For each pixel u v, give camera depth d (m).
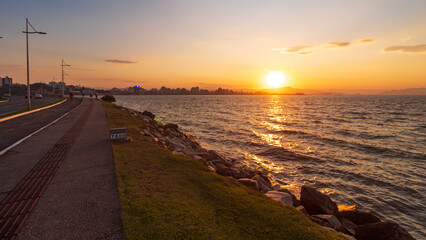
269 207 5.60
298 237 4.38
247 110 86.62
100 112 30.00
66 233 4.14
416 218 10.98
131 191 5.98
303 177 15.82
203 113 70.56
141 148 11.09
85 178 6.85
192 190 6.36
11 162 8.37
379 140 28.75
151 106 107.38
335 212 7.89
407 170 17.45
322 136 31.05
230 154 21.53
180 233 4.27
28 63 29.23
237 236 4.30
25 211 4.89
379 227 6.67
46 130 15.45
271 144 26.05
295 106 119.69
